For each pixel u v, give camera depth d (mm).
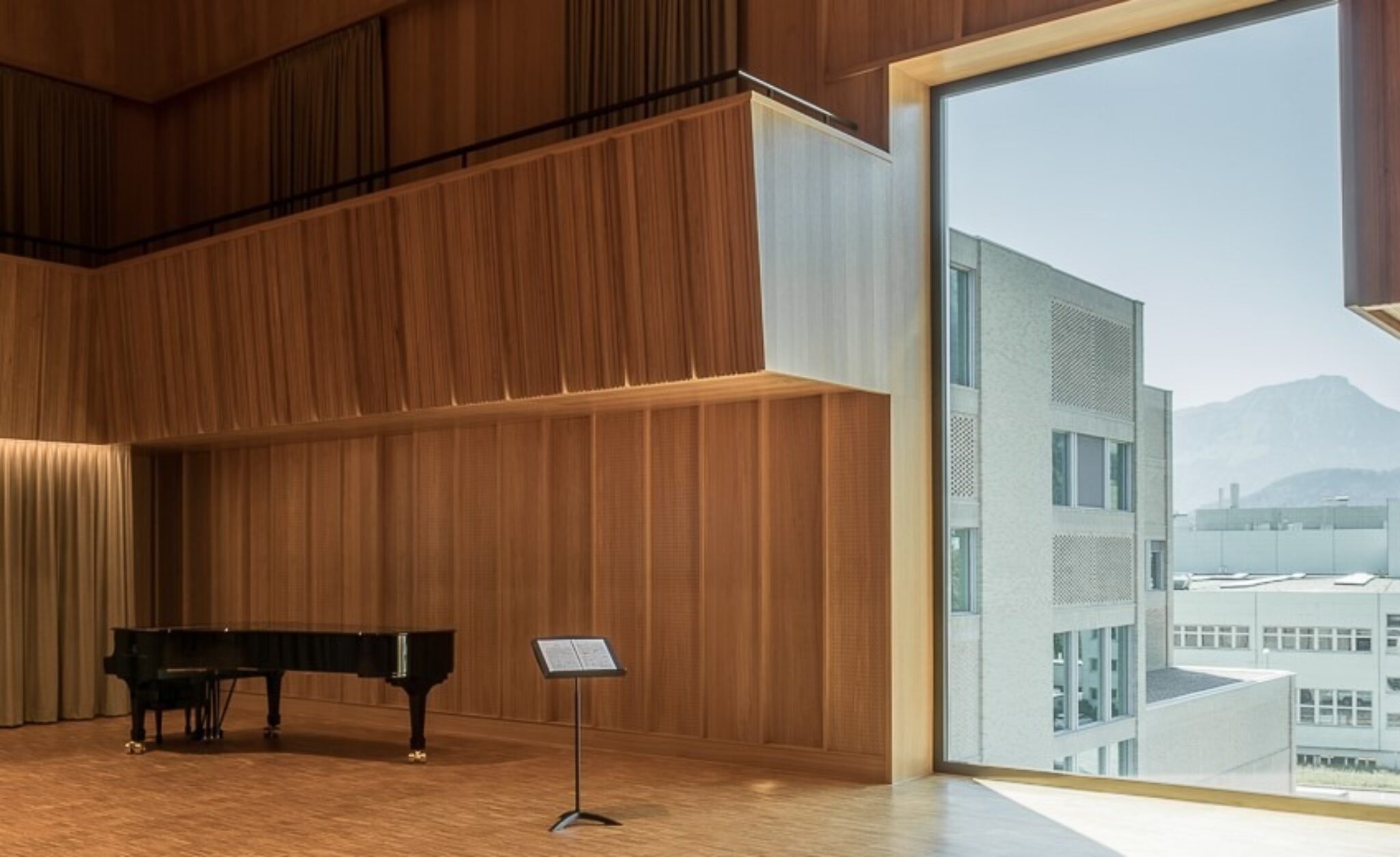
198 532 12461
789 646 8664
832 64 8680
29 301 10875
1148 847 6434
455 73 10852
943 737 8562
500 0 10555
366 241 9172
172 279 10578
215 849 6375
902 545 8359
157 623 12586
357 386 9391
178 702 9703
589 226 7949
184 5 12766
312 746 9656
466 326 8664
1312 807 7273
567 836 6637
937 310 8758
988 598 8547
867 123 8539
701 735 9016
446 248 8703
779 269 7457
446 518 10609
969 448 8703
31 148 12156
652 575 9312
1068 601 8266
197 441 11320
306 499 11578
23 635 11281
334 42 11586
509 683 10102
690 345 7582
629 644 9430
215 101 12789
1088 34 8039
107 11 12672
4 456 11180
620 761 8969
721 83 9039
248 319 10031
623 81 9523
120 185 13016
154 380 10859
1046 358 8453
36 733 10617
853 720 8320
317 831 6762
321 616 11375
